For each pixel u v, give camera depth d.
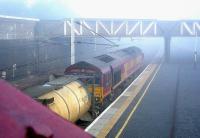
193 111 32.19
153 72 61.22
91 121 26.80
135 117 28.75
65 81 22.91
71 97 21.30
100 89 29.56
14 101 3.48
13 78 50.50
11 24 61.53
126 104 32.47
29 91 18.27
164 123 27.27
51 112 3.83
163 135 23.98
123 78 41.69
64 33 67.94
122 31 69.69
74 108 21.28
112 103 32.44
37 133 3.13
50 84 21.52
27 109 3.51
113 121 25.89
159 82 50.25
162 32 72.06
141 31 70.69
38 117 3.51
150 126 26.17
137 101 35.34
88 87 27.22
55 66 65.44
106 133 22.81
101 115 27.48
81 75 28.67
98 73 29.33
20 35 64.56
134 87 43.31
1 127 3.00
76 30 67.56
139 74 60.84
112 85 34.91
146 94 40.25
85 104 24.08
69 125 3.79
